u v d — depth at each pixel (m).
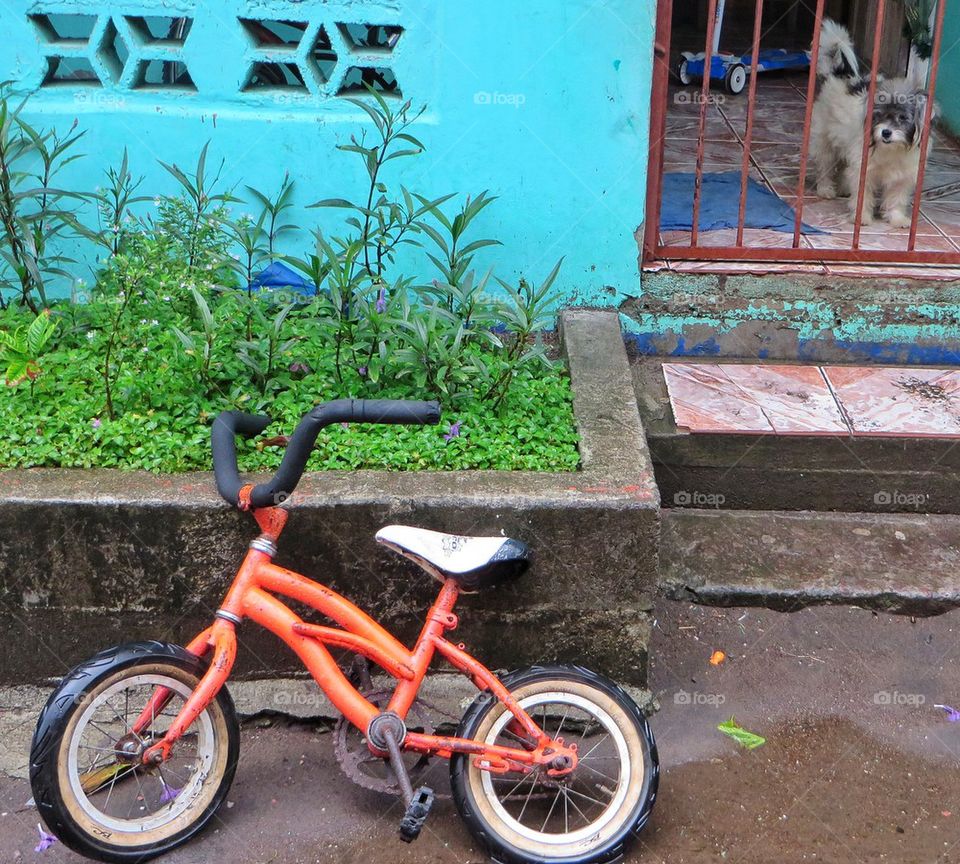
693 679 3.80
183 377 3.94
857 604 4.05
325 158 4.55
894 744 3.55
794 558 4.21
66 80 4.66
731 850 3.14
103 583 3.48
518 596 3.50
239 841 3.15
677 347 4.89
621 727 3.10
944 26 7.22
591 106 4.47
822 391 4.66
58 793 2.89
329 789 3.35
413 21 4.35
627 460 3.66
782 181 6.10
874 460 4.39
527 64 4.40
